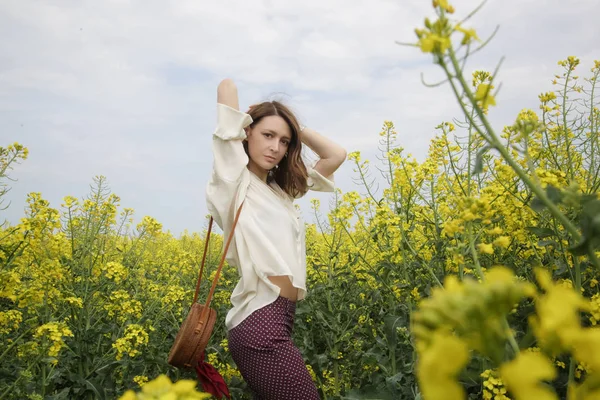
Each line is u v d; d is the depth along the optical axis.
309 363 4.18
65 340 3.73
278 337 2.74
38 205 3.36
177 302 4.97
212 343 4.73
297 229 3.14
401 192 3.60
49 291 3.51
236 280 5.50
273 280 2.86
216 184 2.99
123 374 3.89
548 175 2.35
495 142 0.91
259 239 2.81
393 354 3.32
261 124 3.12
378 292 3.91
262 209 2.95
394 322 3.34
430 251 3.74
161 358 3.76
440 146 3.46
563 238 2.31
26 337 3.77
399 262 3.55
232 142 2.96
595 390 0.44
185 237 9.37
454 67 0.85
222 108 2.96
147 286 5.11
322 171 3.59
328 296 3.99
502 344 0.44
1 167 3.44
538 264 2.82
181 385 0.58
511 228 2.89
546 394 0.34
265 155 3.12
